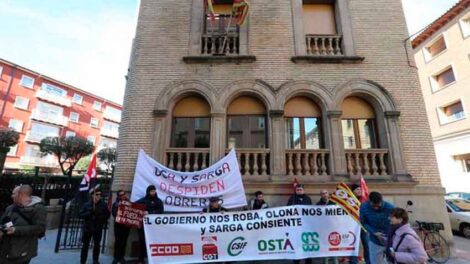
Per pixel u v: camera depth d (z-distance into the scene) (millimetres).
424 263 3512
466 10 20438
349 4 9570
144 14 9469
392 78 8641
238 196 7152
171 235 5758
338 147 7965
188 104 8773
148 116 8305
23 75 34969
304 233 5922
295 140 8430
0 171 10945
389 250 3758
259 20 9359
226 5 9805
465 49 20438
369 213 4762
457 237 11391
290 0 9680
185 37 9180
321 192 6957
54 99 37969
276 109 8242
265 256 5746
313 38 9250
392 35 9172
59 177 14898
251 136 8477
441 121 22250
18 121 33688
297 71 8703
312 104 8727
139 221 6273
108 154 23344
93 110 44094
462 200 13219
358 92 8508
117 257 6250
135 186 7125
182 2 9664
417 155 7965
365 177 7738
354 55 8797
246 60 8758
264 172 7832
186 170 7816
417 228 7133
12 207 4184
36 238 4289
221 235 5816
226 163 7398
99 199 6547
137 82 8609
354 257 5938
